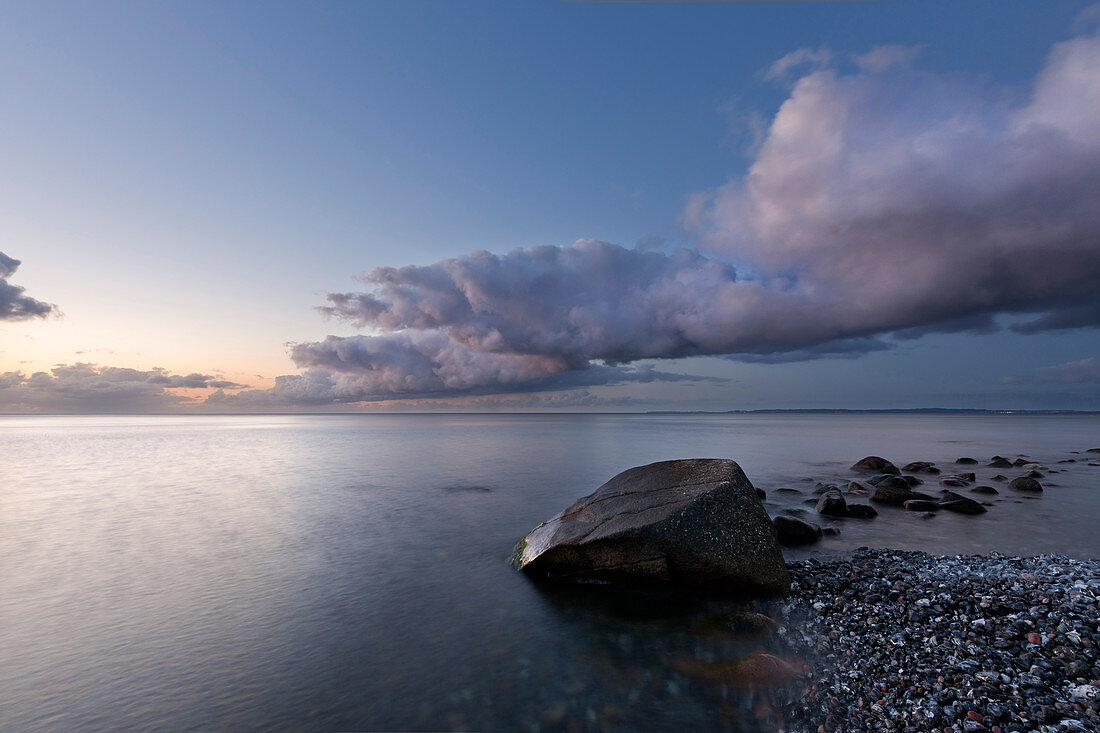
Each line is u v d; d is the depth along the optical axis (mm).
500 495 22297
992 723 5527
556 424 141125
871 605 9133
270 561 12836
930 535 14703
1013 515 17359
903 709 5938
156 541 14766
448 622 9125
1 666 7617
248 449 50562
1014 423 138750
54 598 10375
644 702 6504
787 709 6195
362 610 9727
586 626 8875
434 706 6531
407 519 17547
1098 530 15312
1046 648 7082
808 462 34219
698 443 55188
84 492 23484
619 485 12586
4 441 66875
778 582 9852
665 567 10070
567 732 5930
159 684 7113
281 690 6945
